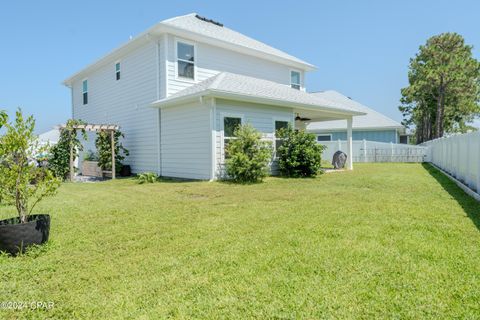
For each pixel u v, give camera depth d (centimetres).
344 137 2558
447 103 2820
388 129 2433
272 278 267
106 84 1520
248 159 950
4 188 355
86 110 1723
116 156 1310
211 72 1284
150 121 1233
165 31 1123
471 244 339
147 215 525
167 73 1137
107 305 231
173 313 218
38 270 297
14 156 362
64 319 216
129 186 949
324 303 225
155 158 1216
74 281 273
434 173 1177
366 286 248
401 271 274
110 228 445
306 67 1712
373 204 575
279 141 1190
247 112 1077
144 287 258
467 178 751
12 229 335
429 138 3128
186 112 1072
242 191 777
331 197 666
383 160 2067
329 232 395
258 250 336
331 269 281
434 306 217
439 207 538
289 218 478
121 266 304
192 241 376
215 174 980
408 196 663
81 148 1286
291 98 1180
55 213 547
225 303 229
